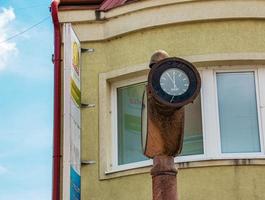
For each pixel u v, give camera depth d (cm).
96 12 1267
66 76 1112
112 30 1251
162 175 644
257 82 1179
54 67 1259
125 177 1160
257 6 1205
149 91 652
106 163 1192
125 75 1220
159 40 1207
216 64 1181
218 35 1191
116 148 1211
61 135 1220
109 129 1219
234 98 1174
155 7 1220
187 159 1137
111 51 1247
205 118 1159
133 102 1221
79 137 1154
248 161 1120
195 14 1198
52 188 1191
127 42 1233
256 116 1165
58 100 1238
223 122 1163
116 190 1162
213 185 1111
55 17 1264
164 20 1209
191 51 1187
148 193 1133
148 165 1147
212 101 1167
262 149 1145
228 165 1118
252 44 1187
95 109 1225
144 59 1207
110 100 1238
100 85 1234
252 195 1106
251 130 1159
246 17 1197
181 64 654
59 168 1202
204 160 1122
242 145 1150
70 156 1077
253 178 1114
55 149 1210
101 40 1258
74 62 1158
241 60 1175
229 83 1181
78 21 1269
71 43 1138
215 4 1201
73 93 1134
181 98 642
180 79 649
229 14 1195
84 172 1191
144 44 1216
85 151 1205
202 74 1185
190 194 1110
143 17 1224
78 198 1123
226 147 1149
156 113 648
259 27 1199
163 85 647
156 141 650
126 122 1219
